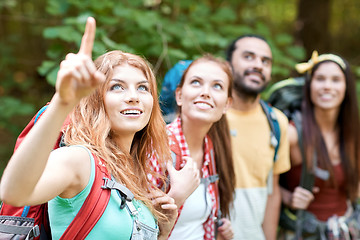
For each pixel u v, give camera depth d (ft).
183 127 6.26
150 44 11.80
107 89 4.34
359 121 8.95
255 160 7.75
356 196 8.78
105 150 4.18
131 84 4.39
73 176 3.79
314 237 8.50
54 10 11.14
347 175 8.70
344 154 8.80
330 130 9.00
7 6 14.82
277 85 9.40
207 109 5.99
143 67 4.60
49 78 9.76
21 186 3.20
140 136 5.02
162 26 11.88
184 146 6.09
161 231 5.13
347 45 23.48
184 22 12.59
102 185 4.01
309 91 8.90
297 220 8.55
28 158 3.17
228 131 6.84
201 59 6.38
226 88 6.21
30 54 18.83
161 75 10.59
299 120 8.82
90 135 4.20
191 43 11.55
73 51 10.43
